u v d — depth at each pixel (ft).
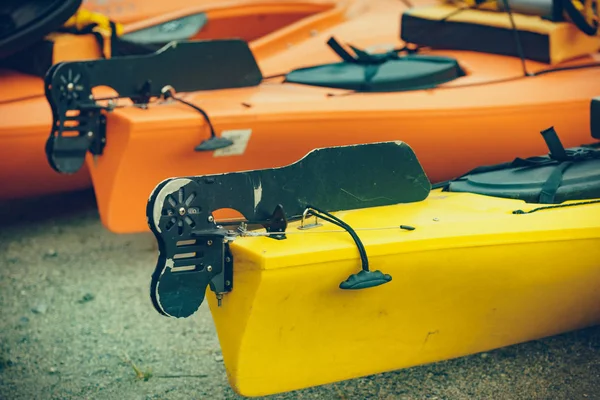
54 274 10.62
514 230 6.95
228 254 6.37
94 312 9.57
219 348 8.66
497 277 7.09
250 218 6.52
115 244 11.62
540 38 11.78
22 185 11.25
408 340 7.09
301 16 15.17
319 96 10.64
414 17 13.05
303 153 10.33
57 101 9.16
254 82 11.27
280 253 6.13
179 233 6.00
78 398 7.80
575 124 11.10
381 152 7.29
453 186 8.42
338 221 6.63
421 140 10.73
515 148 11.10
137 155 9.32
